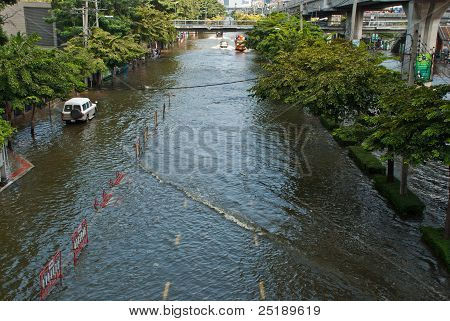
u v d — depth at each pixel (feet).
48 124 119.65
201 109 139.85
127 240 61.31
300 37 171.53
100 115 130.21
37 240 60.95
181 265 55.67
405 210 67.41
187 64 249.55
